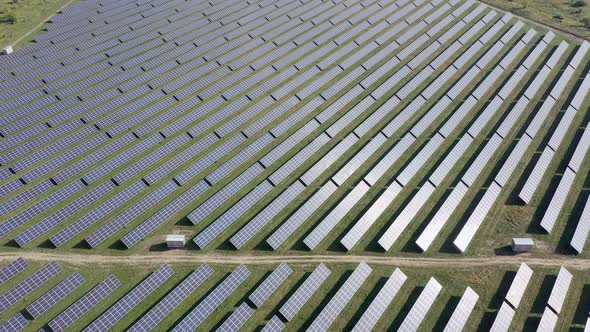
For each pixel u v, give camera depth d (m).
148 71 78.38
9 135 62.19
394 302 45.69
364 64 84.25
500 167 62.66
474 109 74.06
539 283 48.09
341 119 69.38
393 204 56.50
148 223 51.09
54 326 40.38
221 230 51.34
